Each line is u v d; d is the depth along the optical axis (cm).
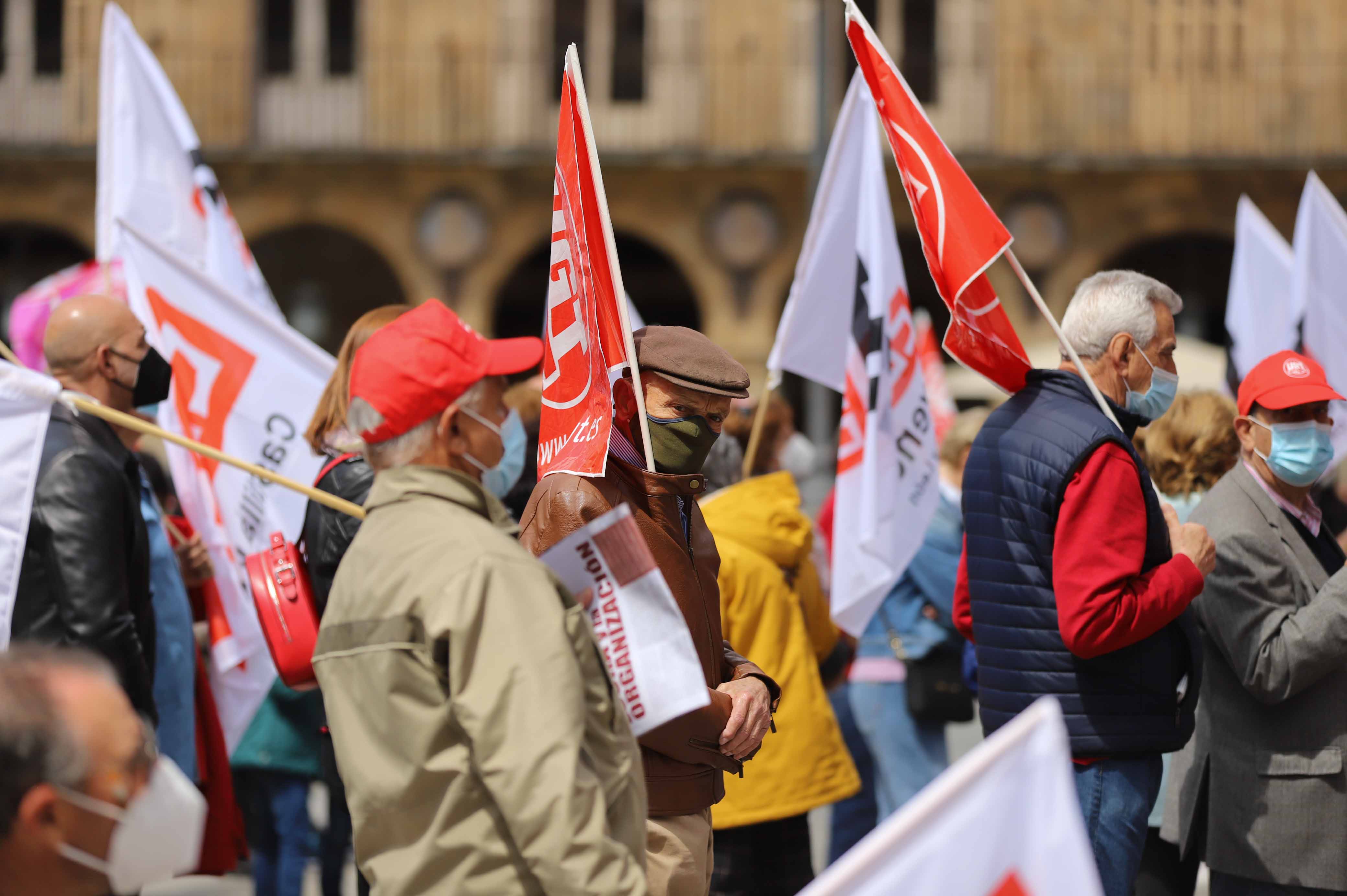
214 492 1058
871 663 1351
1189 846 921
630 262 5862
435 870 525
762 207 5066
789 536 1113
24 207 4953
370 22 5038
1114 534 772
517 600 529
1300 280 1407
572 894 496
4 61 5038
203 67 5000
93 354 894
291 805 1205
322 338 5747
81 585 802
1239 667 860
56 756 393
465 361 578
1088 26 5084
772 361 1223
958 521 1332
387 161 4984
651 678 616
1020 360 895
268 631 838
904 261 5653
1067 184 5066
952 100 5144
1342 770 853
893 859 379
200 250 1291
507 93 5053
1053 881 376
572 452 692
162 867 421
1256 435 905
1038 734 385
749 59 5084
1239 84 5056
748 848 1088
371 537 562
